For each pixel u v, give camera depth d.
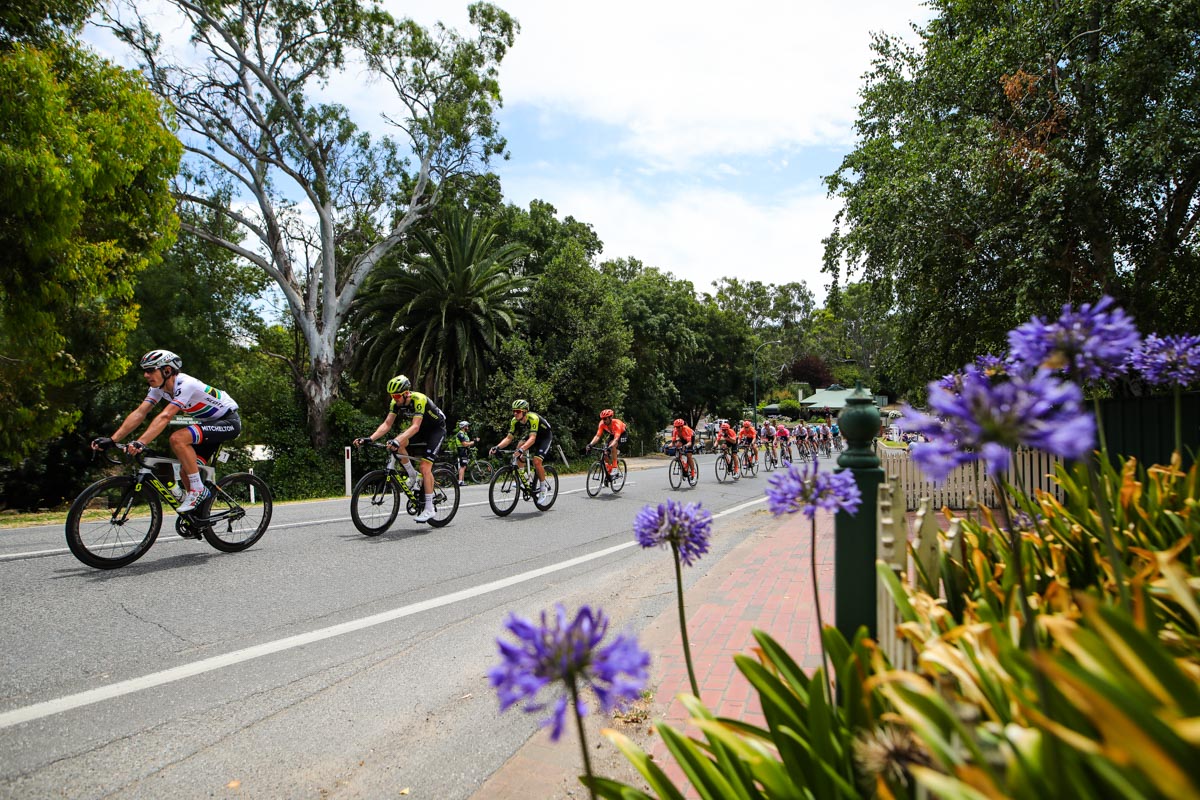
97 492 5.84
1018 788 1.02
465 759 3.05
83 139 13.39
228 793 2.74
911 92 14.37
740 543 8.59
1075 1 11.02
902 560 2.22
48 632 4.38
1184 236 11.59
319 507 10.88
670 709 3.41
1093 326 1.47
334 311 29.70
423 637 4.71
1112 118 10.82
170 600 5.17
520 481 10.77
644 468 26.53
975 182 11.62
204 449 6.64
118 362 16.34
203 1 25.70
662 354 42.06
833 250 16.53
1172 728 0.86
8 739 3.06
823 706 1.53
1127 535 2.63
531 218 39.22
